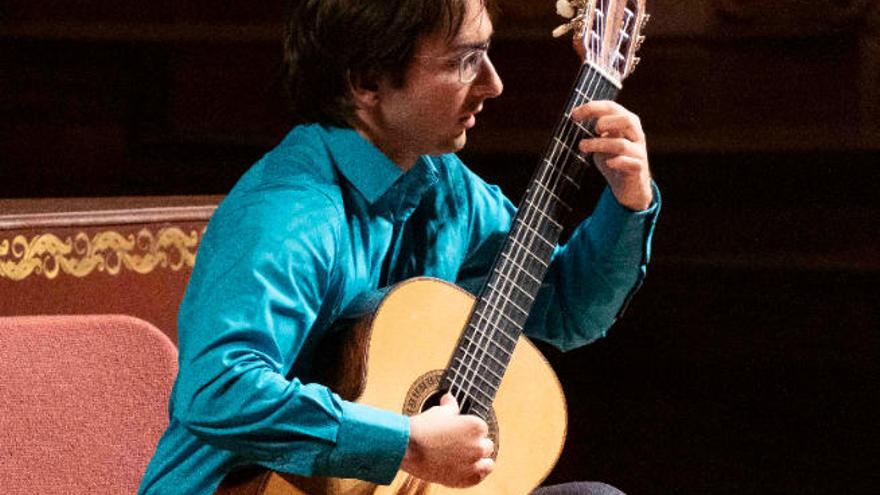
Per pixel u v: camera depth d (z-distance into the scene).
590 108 5.30
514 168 11.06
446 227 5.80
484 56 5.10
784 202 10.63
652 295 10.86
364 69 5.02
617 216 5.63
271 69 11.06
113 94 11.06
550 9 10.79
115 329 6.14
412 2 4.87
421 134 5.16
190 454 5.00
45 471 5.82
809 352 10.53
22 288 6.77
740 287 10.69
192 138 11.15
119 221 7.04
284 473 4.89
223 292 4.70
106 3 10.95
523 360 5.61
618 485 10.72
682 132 10.75
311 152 5.19
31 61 10.95
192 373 4.62
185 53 11.07
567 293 5.91
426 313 5.28
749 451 10.55
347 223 5.20
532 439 5.50
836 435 10.43
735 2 10.42
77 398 5.95
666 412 10.73
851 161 10.41
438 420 4.77
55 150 11.06
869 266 10.40
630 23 5.71
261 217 4.85
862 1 10.20
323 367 5.19
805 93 10.48
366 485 4.97
